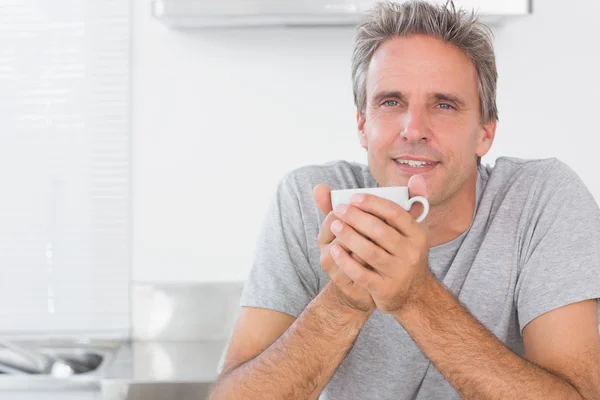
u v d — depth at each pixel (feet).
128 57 8.41
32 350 8.06
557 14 8.05
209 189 8.39
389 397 4.26
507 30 8.07
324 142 8.28
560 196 4.19
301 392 3.84
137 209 8.48
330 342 3.80
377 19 4.15
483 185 4.51
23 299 8.63
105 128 8.48
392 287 3.44
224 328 8.45
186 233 8.45
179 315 8.48
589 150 8.15
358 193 3.36
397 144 4.02
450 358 3.65
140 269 8.52
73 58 8.49
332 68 8.23
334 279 3.63
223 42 8.27
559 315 3.91
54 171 8.57
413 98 3.99
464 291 4.18
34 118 8.55
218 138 8.35
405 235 3.36
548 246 4.05
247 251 8.40
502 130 8.15
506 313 4.17
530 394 3.61
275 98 8.27
